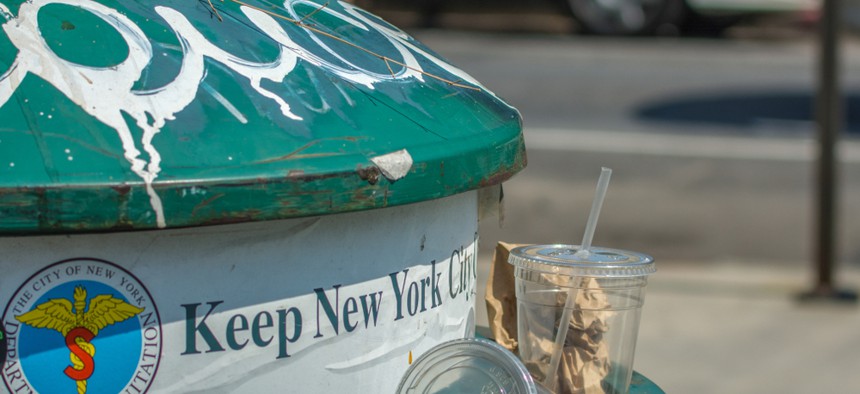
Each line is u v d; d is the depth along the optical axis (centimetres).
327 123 149
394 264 161
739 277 559
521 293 178
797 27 1290
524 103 941
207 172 133
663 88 1014
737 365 446
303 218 146
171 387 142
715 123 882
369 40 184
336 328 153
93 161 130
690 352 459
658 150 794
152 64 145
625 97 974
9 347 135
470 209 183
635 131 852
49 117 134
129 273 138
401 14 1352
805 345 469
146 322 140
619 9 1271
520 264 175
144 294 139
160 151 134
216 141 138
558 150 789
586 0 1273
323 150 143
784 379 431
